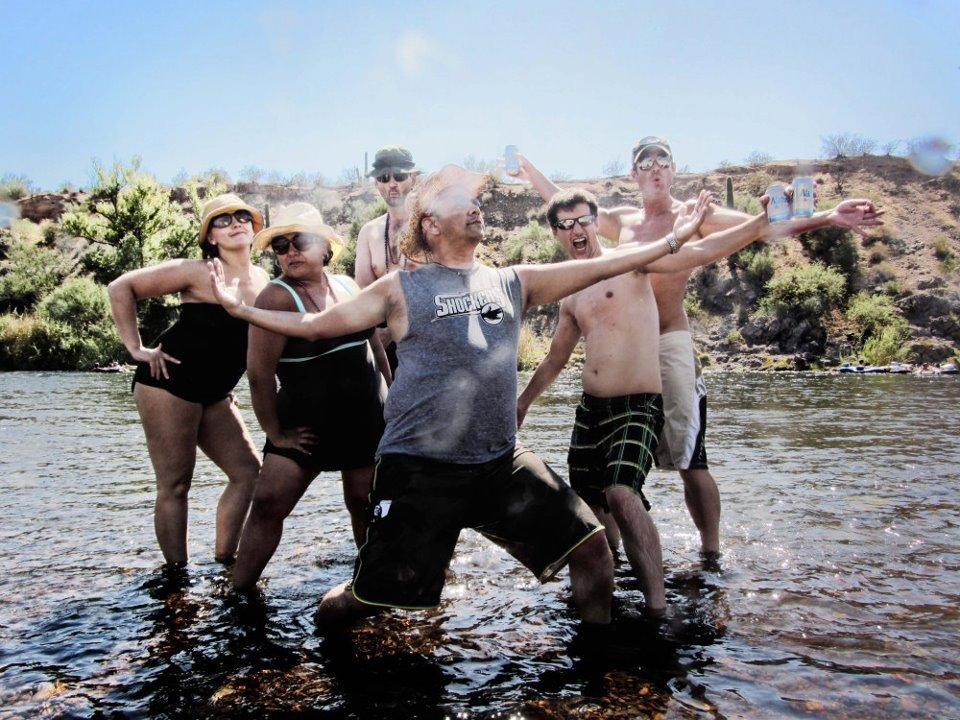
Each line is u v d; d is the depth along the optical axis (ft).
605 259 10.93
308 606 11.89
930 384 60.90
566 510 10.62
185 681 9.32
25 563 13.96
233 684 9.23
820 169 132.67
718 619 11.19
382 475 10.29
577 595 11.02
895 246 108.88
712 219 14.34
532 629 10.91
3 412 38.78
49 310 84.28
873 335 90.27
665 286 14.52
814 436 30.37
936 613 11.31
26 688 9.14
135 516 17.38
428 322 10.09
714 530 14.49
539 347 86.43
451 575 13.39
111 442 28.58
